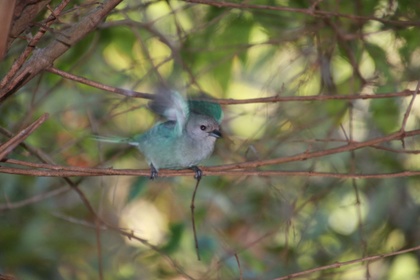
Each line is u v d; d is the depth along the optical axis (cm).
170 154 973
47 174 775
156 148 971
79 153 1186
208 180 1316
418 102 1256
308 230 1323
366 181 1361
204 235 1220
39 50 802
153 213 1582
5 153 710
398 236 1359
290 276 828
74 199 1394
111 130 1276
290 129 1163
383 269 1344
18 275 1284
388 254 828
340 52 1154
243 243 1312
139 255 1384
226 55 1153
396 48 1180
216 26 1191
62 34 771
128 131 1292
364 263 1122
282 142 1105
